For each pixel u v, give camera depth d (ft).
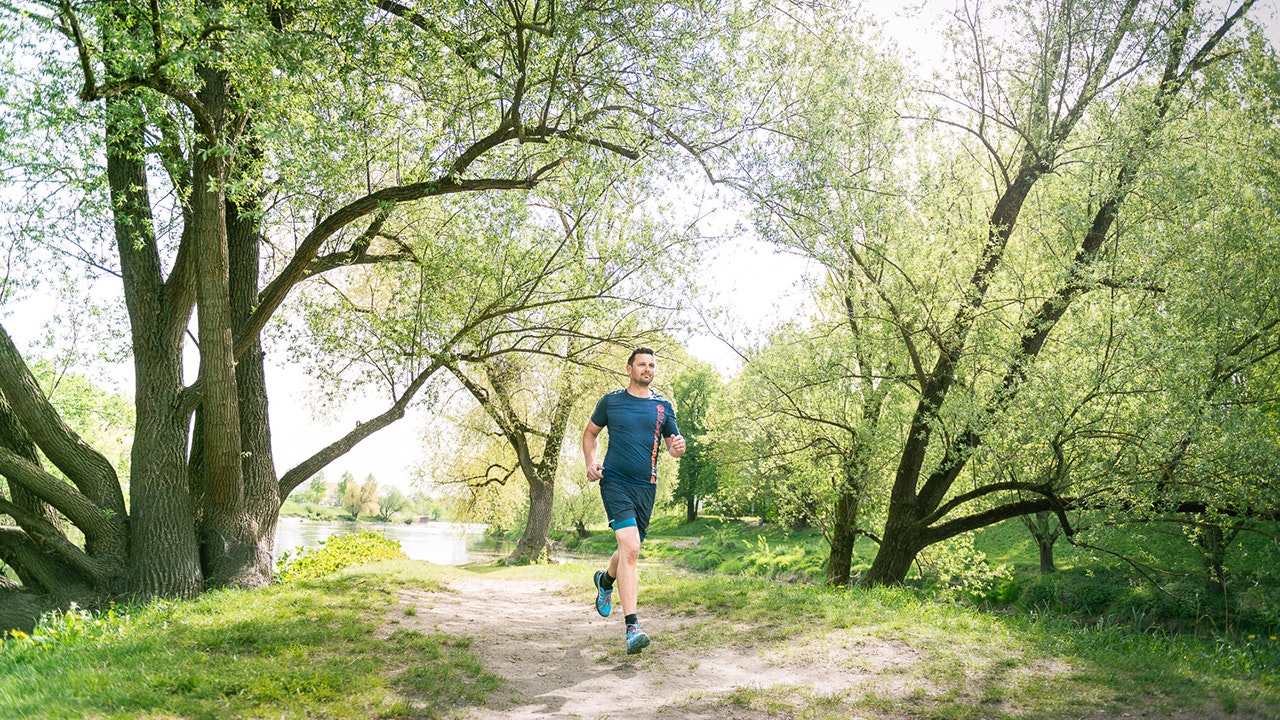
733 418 55.36
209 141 28.91
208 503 36.81
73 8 25.52
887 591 29.22
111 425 68.54
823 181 34.50
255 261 41.42
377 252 52.60
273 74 27.07
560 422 83.05
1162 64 40.09
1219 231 34.99
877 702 15.01
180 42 24.98
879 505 54.85
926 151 47.06
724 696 15.55
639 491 18.12
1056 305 39.11
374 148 34.71
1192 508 38.04
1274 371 38.83
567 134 33.65
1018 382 36.91
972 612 24.52
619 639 21.33
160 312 36.29
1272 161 36.50
